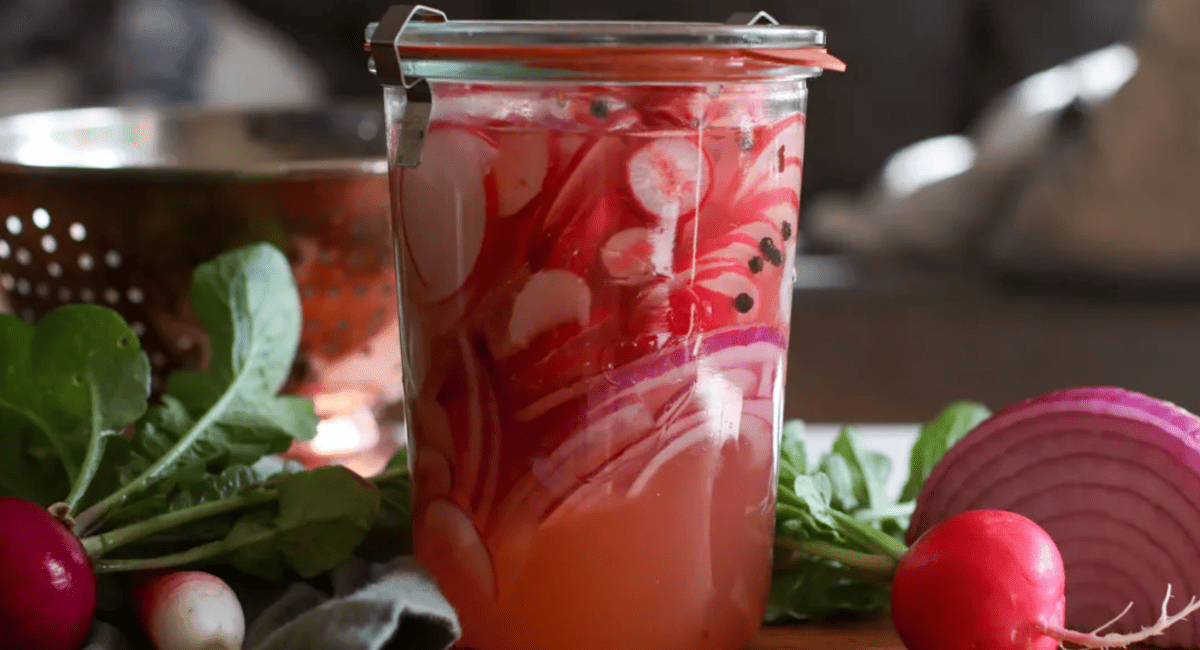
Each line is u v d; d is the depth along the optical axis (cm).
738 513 49
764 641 52
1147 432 51
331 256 61
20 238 62
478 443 48
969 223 156
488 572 48
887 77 186
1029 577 47
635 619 48
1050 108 155
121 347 52
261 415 54
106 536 49
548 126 46
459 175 47
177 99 171
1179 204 137
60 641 46
